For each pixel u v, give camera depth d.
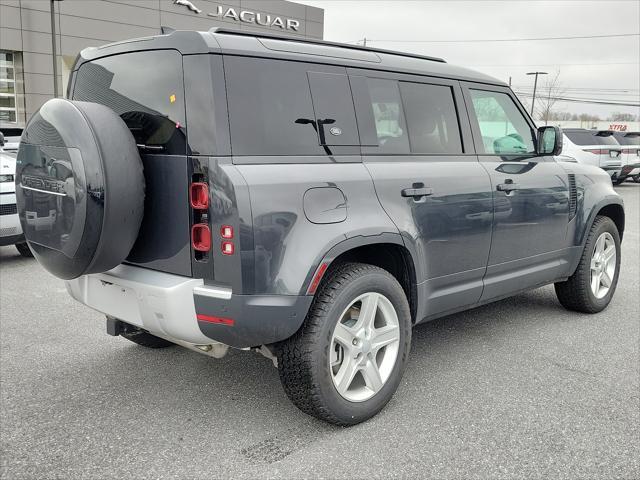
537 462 2.88
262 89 2.95
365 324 3.23
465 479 2.74
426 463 2.87
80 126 2.79
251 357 4.25
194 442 3.07
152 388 3.72
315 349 2.99
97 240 2.82
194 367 4.06
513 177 4.25
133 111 3.11
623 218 5.52
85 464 2.85
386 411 3.42
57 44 24.34
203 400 3.56
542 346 4.50
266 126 2.93
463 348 4.45
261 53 2.99
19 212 3.25
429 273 3.67
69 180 2.79
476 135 4.13
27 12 23.38
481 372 3.99
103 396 3.60
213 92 2.78
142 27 26.28
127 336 4.16
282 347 3.05
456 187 3.78
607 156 17.03
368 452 2.97
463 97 4.09
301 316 2.90
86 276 3.39
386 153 3.49
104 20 25.28
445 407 3.47
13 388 3.71
